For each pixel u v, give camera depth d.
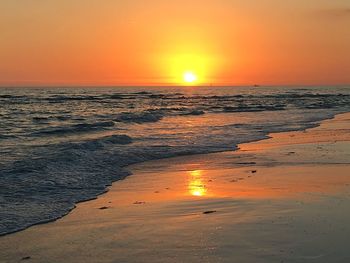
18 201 7.89
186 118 30.11
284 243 5.31
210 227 6.10
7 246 5.71
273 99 69.00
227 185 9.38
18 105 44.69
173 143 16.81
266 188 8.86
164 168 12.02
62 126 23.08
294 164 12.12
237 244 5.36
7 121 26.59
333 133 20.86
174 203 7.75
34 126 23.66
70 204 7.80
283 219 6.33
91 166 11.58
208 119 29.41
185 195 8.47
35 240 5.93
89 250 5.46
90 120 27.61
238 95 91.44
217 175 10.77
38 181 9.40
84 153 13.16
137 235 5.94
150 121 27.20
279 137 19.41
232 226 6.10
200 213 6.95
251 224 6.14
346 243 5.26
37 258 5.27
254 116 32.62
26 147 14.84
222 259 4.93
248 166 12.04
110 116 30.52
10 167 10.45
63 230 6.34
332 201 7.39
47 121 27.05
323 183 9.22
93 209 7.52
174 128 22.84
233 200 7.73
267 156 13.75
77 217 7.03
